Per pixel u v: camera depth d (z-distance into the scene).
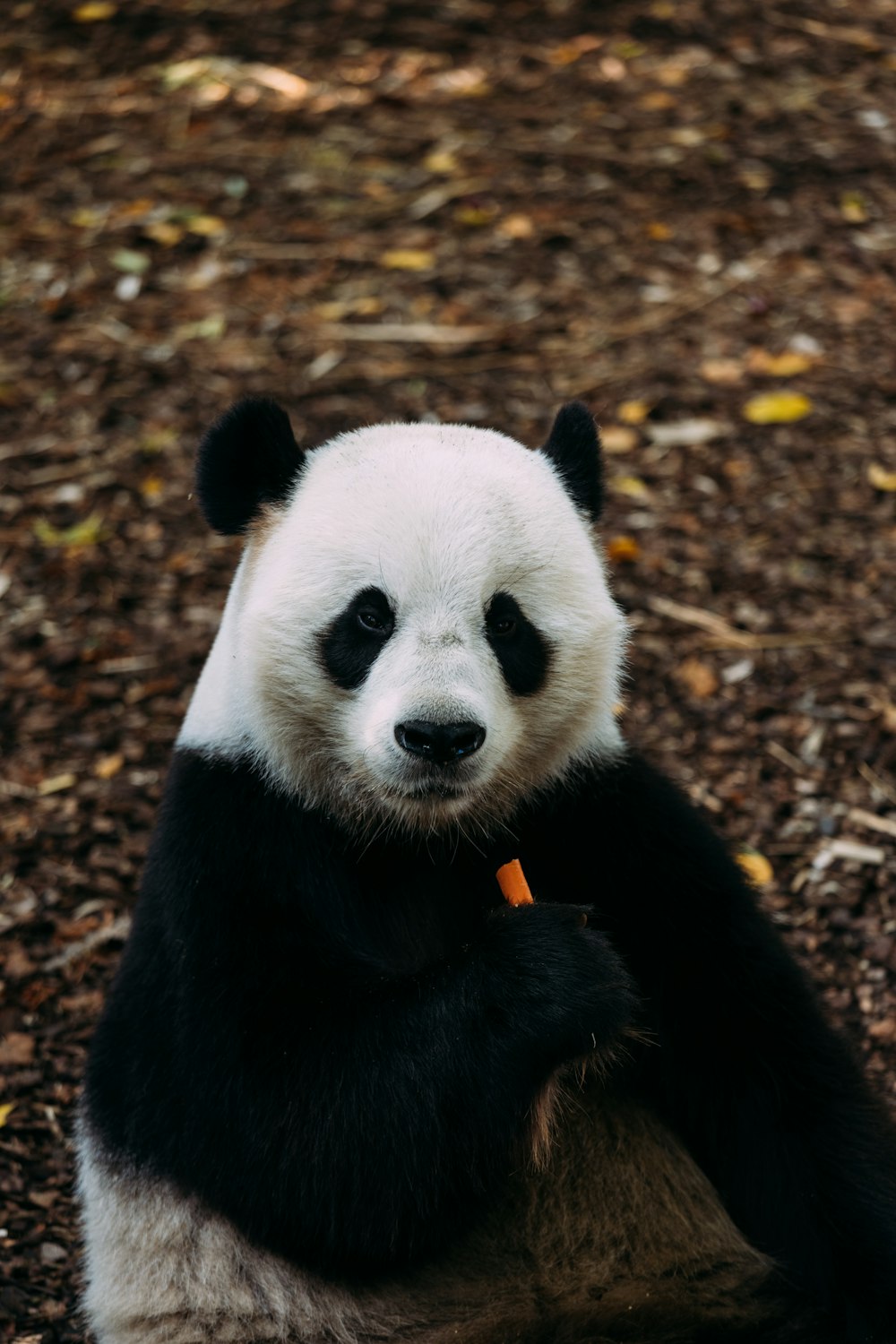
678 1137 4.64
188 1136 4.23
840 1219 4.49
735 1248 4.47
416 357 9.88
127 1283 4.39
